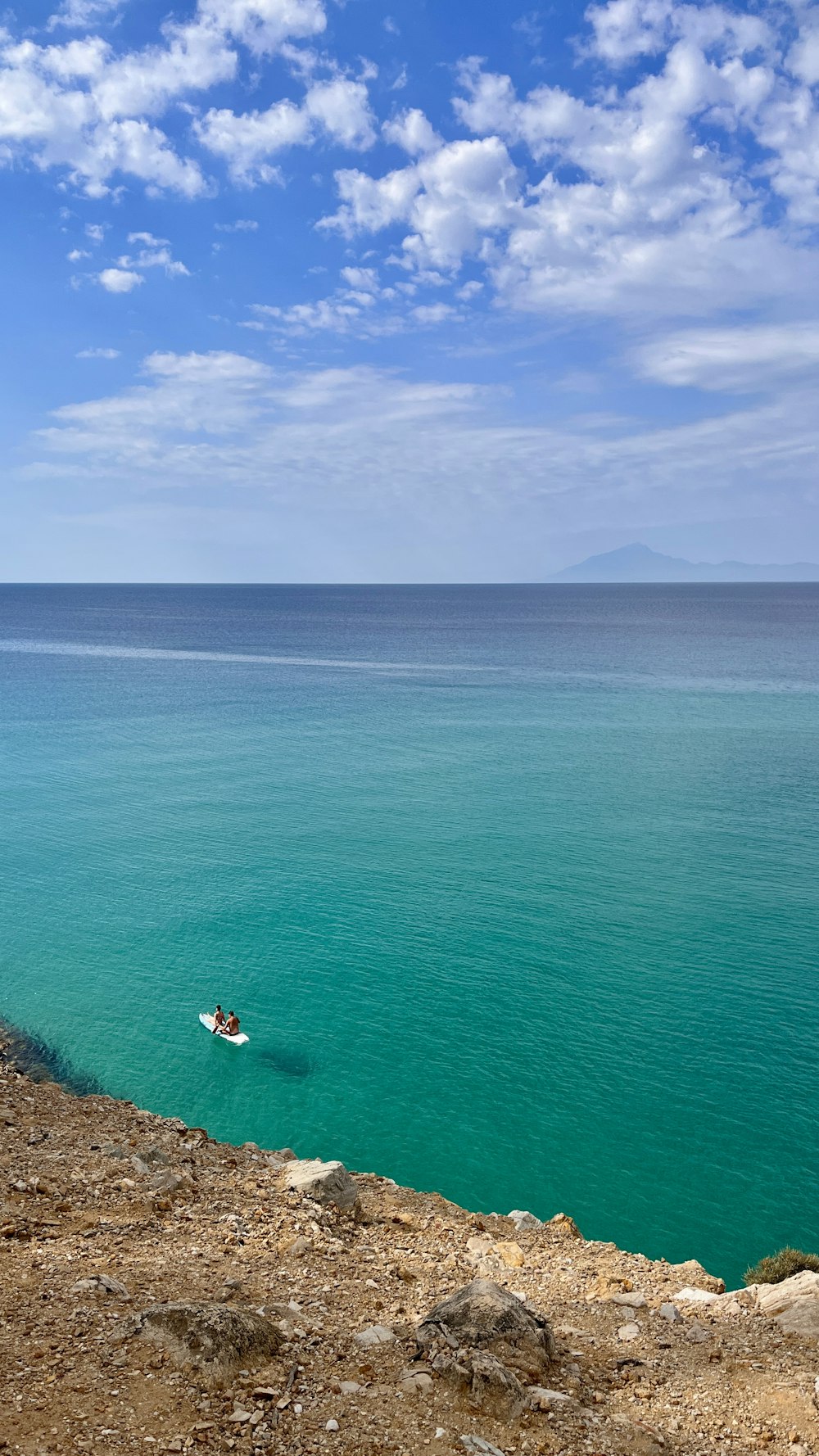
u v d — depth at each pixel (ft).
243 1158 62.49
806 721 378.32
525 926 163.73
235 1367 29.07
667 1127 107.24
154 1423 25.76
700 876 189.06
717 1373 35.06
